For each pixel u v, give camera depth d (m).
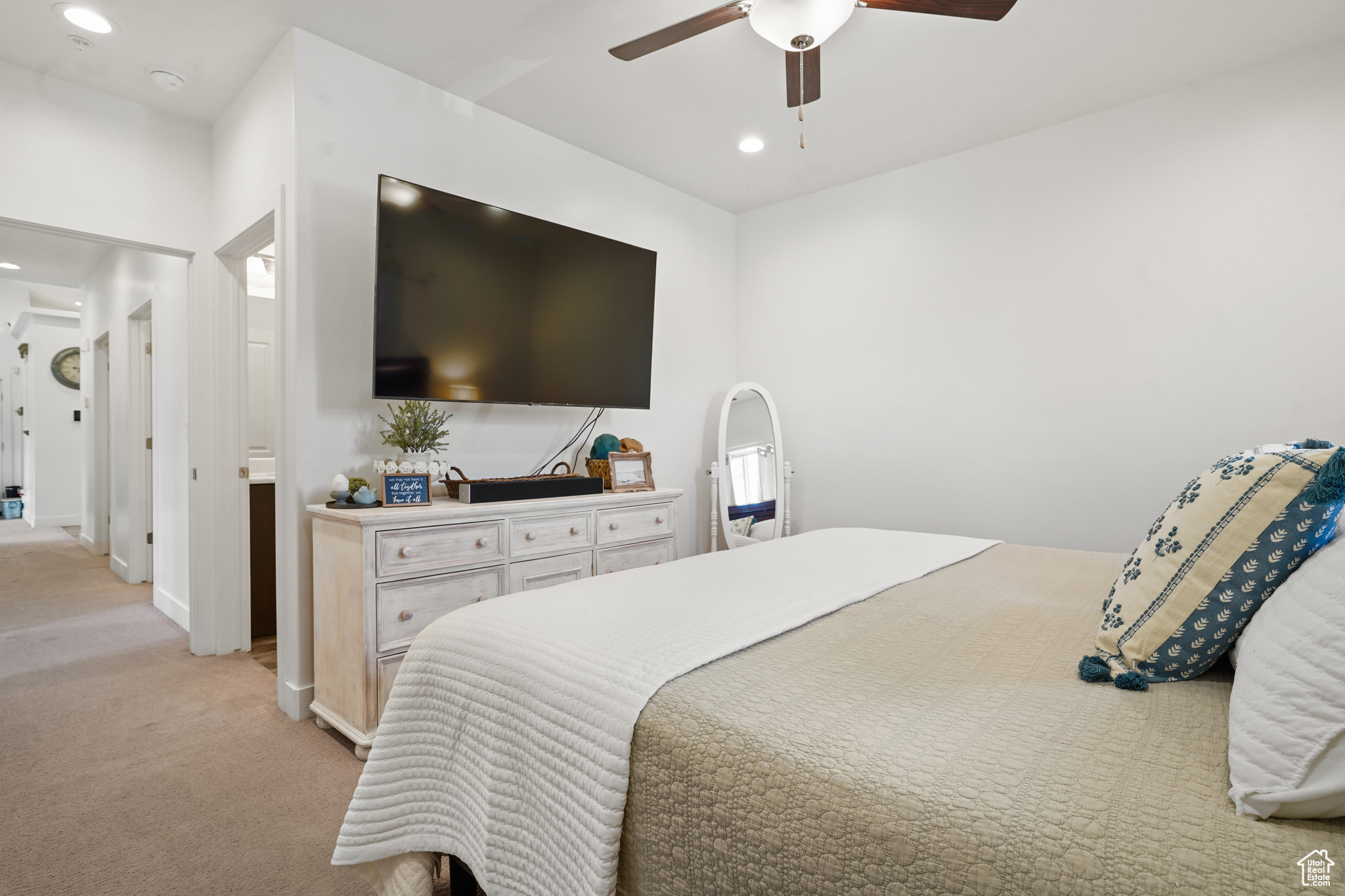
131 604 3.91
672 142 3.35
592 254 3.19
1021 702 0.89
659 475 3.91
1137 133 2.95
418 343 2.54
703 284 4.18
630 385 3.41
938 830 0.64
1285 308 2.62
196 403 3.03
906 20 2.38
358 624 2.10
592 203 3.46
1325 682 0.60
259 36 2.42
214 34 2.40
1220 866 0.56
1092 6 2.30
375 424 2.61
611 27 2.41
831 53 2.58
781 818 0.74
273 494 3.35
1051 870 0.58
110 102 2.75
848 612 1.34
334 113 2.48
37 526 6.87
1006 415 3.32
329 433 2.47
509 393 2.88
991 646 1.13
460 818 1.15
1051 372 3.19
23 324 7.14
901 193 3.68
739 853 0.77
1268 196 2.66
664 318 3.92
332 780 1.95
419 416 2.53
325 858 1.58
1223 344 2.76
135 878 1.50
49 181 2.58
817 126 3.18
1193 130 2.81
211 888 1.47
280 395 2.44
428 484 2.38
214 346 3.05
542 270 2.97
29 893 1.44
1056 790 0.67
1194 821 0.61
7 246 4.51
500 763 1.07
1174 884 0.55
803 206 4.09
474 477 2.96
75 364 7.13
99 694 2.59
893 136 3.28
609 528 2.88
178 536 3.53
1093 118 3.06
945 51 2.56
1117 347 3.01
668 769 0.85
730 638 1.13
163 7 2.24
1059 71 2.71
